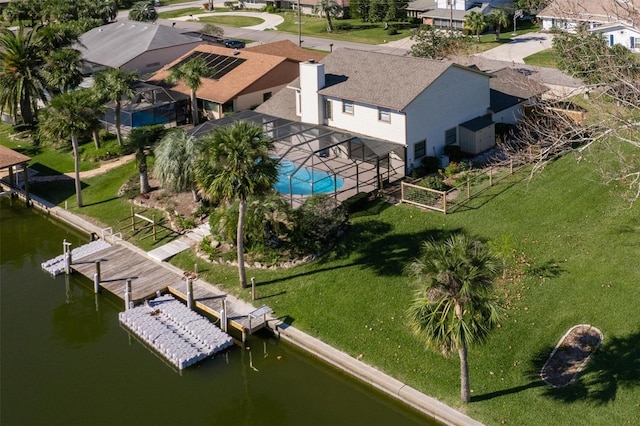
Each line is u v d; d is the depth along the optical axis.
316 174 43.25
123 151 54.47
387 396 28.19
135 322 33.53
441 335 24.92
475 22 85.44
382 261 35.22
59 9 100.44
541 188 39.28
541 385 26.67
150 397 29.27
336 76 47.91
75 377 30.78
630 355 26.98
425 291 24.97
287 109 51.47
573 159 41.81
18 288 38.59
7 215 48.47
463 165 43.69
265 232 37.44
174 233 41.50
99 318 35.50
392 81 45.25
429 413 26.75
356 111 45.50
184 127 58.75
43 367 31.50
